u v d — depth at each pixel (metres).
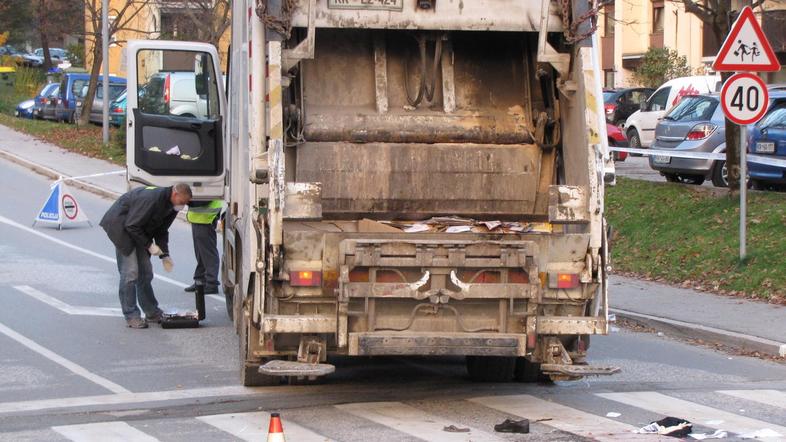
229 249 11.82
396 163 9.67
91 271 16.45
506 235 8.69
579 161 9.01
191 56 13.73
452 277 8.34
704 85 30.52
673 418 8.38
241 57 9.94
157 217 12.38
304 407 8.97
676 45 46.12
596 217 8.58
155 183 13.68
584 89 8.84
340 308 8.27
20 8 61.53
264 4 8.61
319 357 8.41
